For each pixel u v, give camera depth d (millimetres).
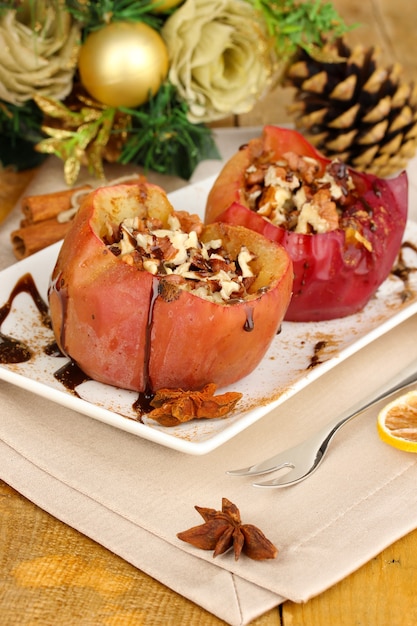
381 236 547
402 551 467
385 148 633
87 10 610
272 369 523
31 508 477
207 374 497
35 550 462
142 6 622
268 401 489
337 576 448
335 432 497
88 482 476
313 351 535
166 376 495
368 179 559
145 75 610
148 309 480
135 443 493
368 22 785
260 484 477
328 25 644
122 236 506
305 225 539
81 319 490
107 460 485
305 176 562
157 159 661
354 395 522
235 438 500
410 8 802
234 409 498
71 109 653
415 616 447
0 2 608
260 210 544
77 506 472
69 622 441
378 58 635
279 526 466
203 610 446
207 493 476
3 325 525
